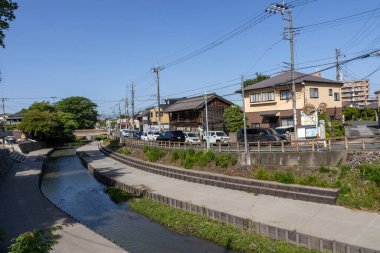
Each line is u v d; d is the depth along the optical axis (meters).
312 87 35.41
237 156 22.03
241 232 12.43
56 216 14.12
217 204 15.99
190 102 51.19
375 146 19.83
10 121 82.75
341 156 17.16
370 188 14.44
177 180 23.30
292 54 26.98
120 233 14.05
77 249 10.11
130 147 41.16
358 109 64.50
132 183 23.12
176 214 15.26
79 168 36.72
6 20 21.69
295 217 13.20
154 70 46.81
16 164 34.75
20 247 5.84
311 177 16.98
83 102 97.12
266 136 27.56
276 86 35.94
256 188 17.83
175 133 37.50
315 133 22.97
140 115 80.19
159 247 12.23
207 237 12.59
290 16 26.89
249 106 40.12
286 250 10.29
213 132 35.84
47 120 63.50
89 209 18.56
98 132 90.88
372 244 10.03
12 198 17.98
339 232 11.23
